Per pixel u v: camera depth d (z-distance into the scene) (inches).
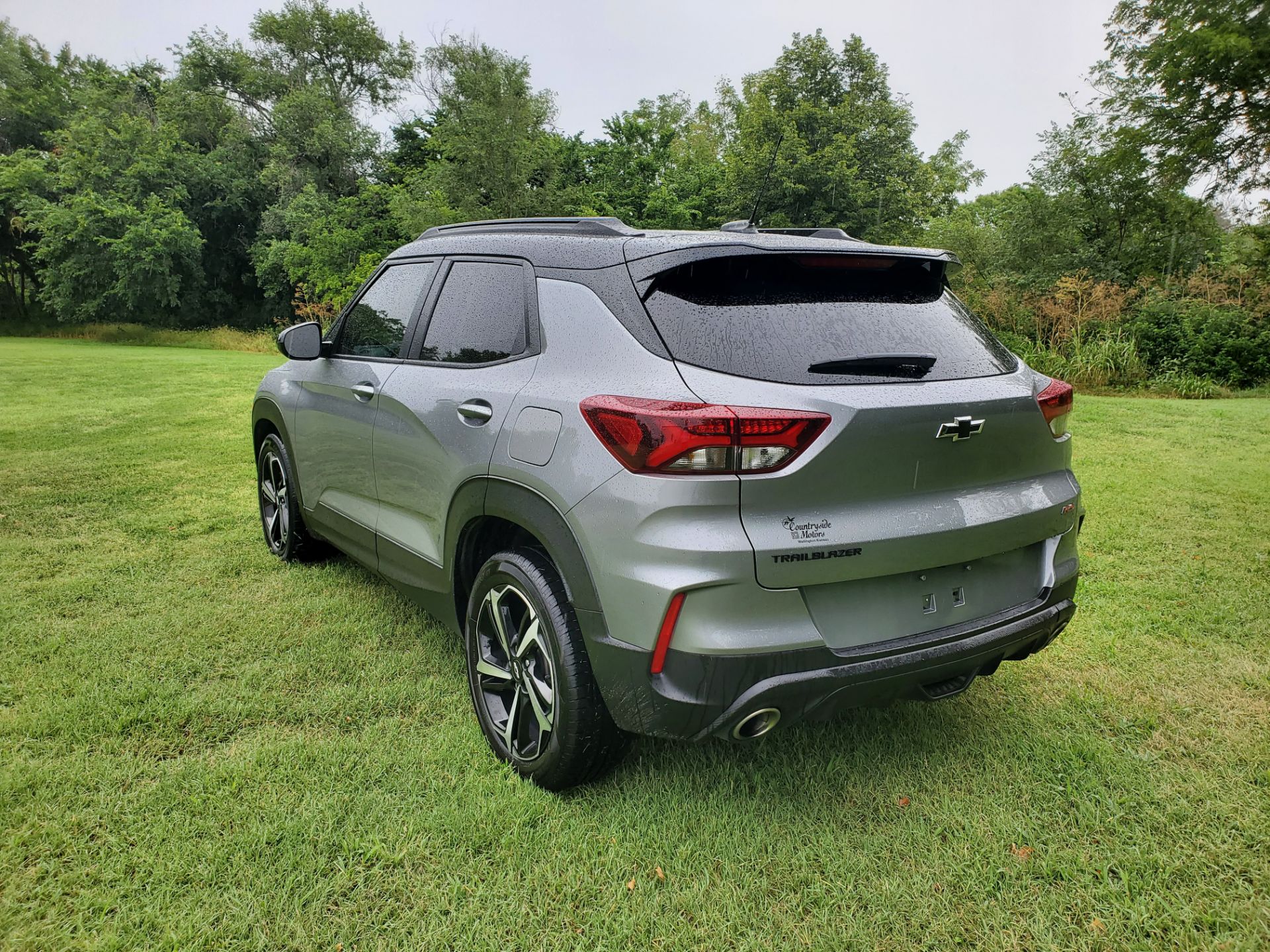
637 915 74.5
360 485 130.3
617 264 89.9
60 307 1289.4
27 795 89.6
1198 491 230.2
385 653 128.1
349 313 142.3
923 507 82.0
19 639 130.7
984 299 684.7
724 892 77.3
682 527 73.8
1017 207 844.0
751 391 75.3
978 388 86.2
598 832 85.9
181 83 1528.1
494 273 108.7
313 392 145.4
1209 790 92.8
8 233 1439.5
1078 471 256.4
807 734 105.3
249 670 121.2
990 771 97.0
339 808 88.5
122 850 81.3
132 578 160.6
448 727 106.4
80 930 71.1
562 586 88.5
